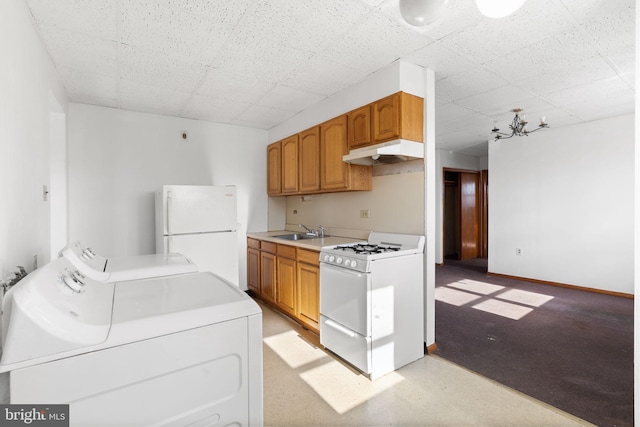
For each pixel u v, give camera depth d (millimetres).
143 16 1770
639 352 1258
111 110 3273
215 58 2281
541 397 1886
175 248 2977
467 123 4121
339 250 2389
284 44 2094
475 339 2709
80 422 776
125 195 3324
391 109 2395
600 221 4070
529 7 1709
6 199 1219
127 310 967
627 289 3869
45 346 738
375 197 2992
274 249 3357
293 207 4297
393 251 2264
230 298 1103
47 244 2023
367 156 2451
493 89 2930
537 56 2279
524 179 4789
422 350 2408
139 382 856
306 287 2795
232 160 4008
